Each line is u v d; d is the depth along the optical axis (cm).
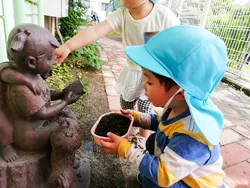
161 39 76
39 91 75
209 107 79
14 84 72
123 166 132
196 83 73
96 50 352
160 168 79
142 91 147
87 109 189
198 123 72
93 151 138
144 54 77
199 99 74
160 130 96
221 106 258
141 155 84
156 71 73
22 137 82
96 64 288
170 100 81
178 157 78
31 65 69
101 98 215
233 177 138
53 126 86
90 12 1029
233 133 194
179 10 534
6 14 127
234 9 362
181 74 72
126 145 88
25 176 86
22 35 64
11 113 80
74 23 350
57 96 89
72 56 288
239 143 179
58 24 322
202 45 72
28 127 81
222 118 81
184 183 88
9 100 76
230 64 375
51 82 213
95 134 95
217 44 75
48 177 92
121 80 153
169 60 73
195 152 78
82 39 125
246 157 160
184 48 72
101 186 114
